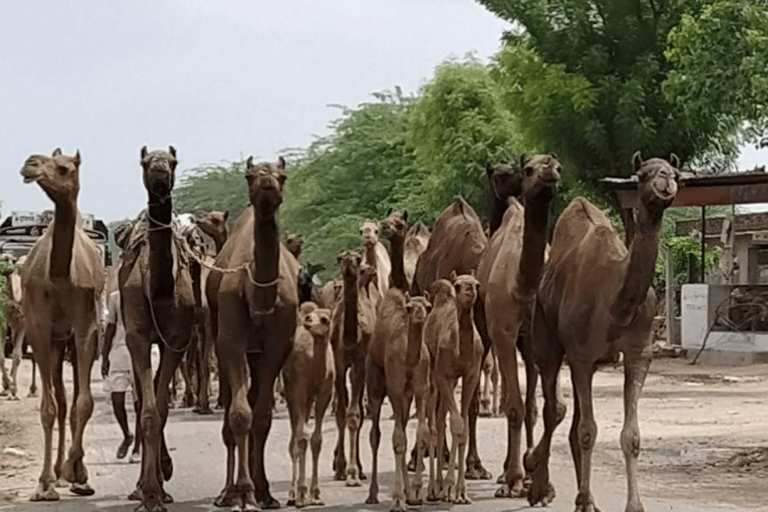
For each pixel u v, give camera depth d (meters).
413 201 44.94
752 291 33.28
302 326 13.21
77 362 13.63
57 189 12.98
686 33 23.23
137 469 15.62
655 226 10.62
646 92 34.44
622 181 23.14
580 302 11.26
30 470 15.93
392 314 12.71
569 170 35.66
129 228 14.23
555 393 12.34
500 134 39.09
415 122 41.44
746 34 22.08
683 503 12.70
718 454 16.52
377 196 52.06
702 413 21.62
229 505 12.64
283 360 12.52
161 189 12.16
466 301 12.52
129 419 22.09
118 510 12.50
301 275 18.86
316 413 13.15
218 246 19.69
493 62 40.50
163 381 12.82
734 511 12.22
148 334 12.66
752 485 13.96
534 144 35.78
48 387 13.49
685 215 63.56
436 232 15.91
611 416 21.36
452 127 40.03
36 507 12.72
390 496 13.45
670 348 34.94
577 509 11.30
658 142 34.59
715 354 33.22
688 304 34.34
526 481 13.16
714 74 22.70
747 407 22.47
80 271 13.52
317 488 13.03
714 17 22.77
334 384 14.86
